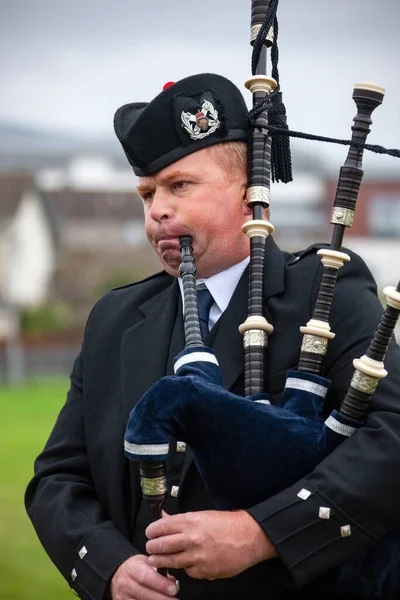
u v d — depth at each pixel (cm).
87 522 356
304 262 359
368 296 345
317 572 309
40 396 3638
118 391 371
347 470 312
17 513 1202
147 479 312
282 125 358
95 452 368
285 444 313
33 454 1852
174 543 304
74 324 6122
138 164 349
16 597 786
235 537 307
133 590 326
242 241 357
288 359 342
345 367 333
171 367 362
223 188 349
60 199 6781
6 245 6397
